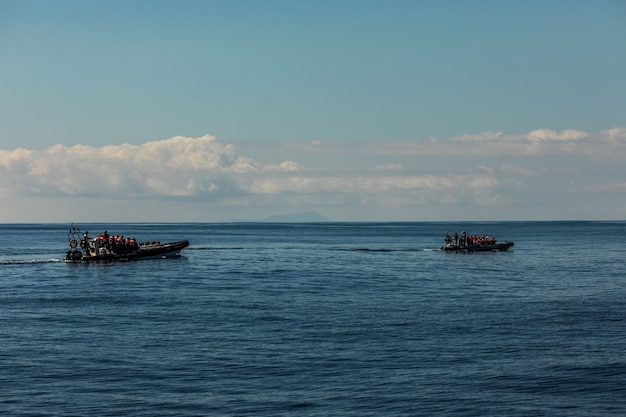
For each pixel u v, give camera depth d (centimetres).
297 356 3634
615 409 2861
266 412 2833
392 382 3195
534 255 11369
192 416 2788
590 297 5819
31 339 4047
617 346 3831
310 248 14112
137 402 2941
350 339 4022
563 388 3109
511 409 2859
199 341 3984
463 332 4219
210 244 16275
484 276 7712
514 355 3644
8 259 10412
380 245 15550
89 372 3356
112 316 4838
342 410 2856
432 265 9306
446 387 3123
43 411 2833
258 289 6438
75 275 7756
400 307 5238
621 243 16012
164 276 7681
